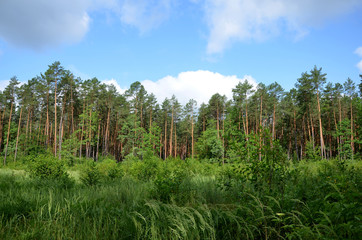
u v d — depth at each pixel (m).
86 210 4.11
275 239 2.86
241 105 40.19
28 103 43.31
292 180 4.23
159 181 5.64
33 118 55.56
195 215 3.50
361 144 39.81
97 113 45.31
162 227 3.26
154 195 5.33
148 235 3.04
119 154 55.81
